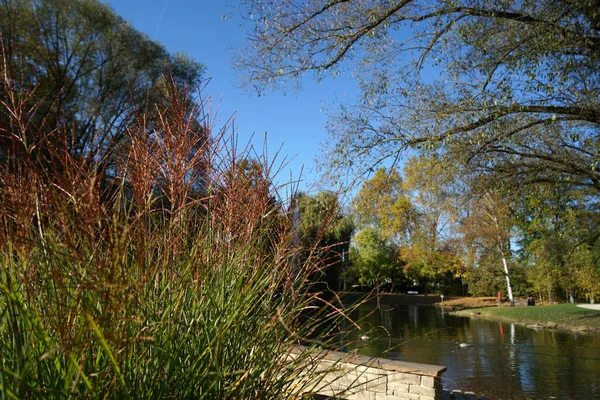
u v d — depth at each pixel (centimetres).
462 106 795
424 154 820
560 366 1051
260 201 218
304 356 186
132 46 1683
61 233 140
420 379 470
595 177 952
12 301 116
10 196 132
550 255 2094
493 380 891
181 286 155
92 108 1187
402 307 3216
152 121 198
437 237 3155
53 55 1484
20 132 146
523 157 962
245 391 158
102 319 119
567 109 810
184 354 162
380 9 812
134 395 132
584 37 716
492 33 793
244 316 175
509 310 2645
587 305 2702
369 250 2659
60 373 126
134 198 166
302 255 223
